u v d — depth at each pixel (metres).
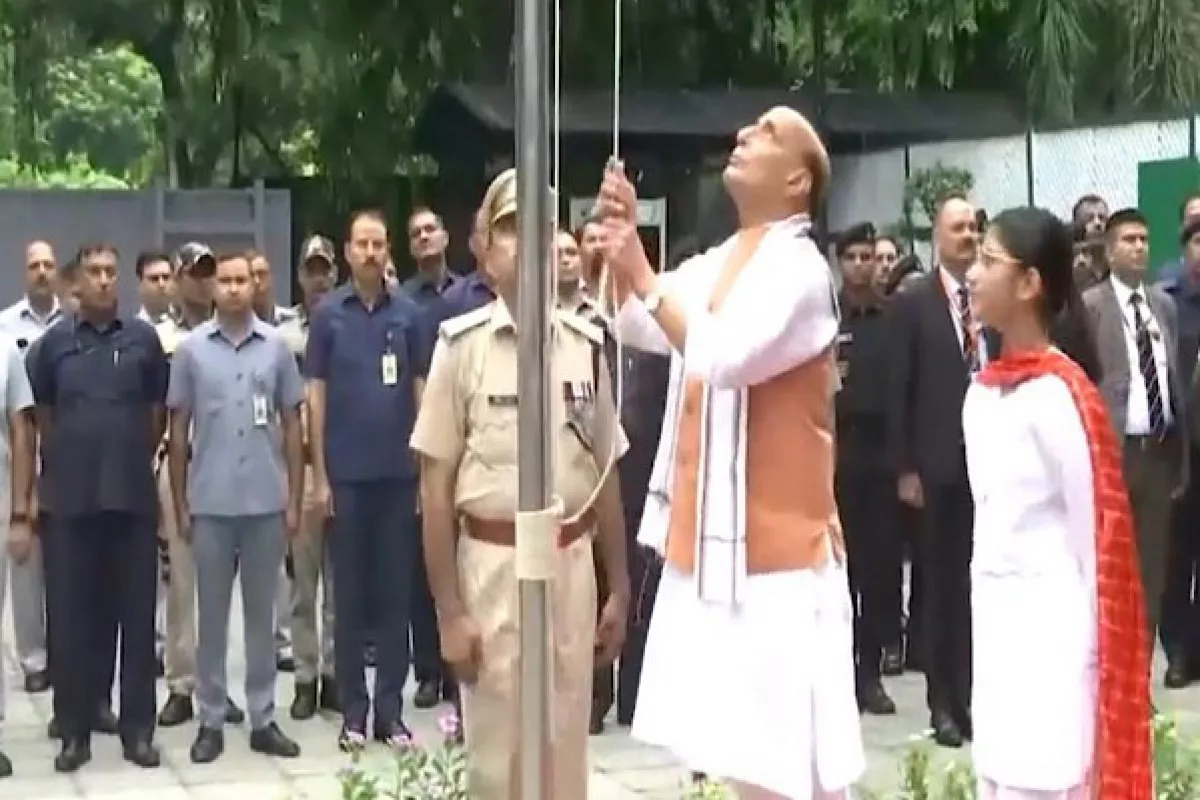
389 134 16.44
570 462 4.89
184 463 7.93
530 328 3.74
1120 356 8.88
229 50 16.78
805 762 4.33
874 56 15.40
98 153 30.09
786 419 4.32
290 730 8.44
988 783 4.61
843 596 4.46
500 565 4.82
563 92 14.89
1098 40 14.10
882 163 15.35
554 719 4.68
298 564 8.63
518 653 4.36
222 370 7.82
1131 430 8.91
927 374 7.93
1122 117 14.02
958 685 7.91
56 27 17.59
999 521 4.52
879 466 8.60
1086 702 4.45
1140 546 9.06
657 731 4.41
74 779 7.57
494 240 4.83
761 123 4.38
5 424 7.63
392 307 8.09
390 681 8.05
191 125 17.61
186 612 8.64
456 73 16.09
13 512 7.69
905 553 9.70
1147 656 4.45
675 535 4.45
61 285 10.24
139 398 7.75
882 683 9.20
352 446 7.96
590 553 4.94
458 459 4.88
